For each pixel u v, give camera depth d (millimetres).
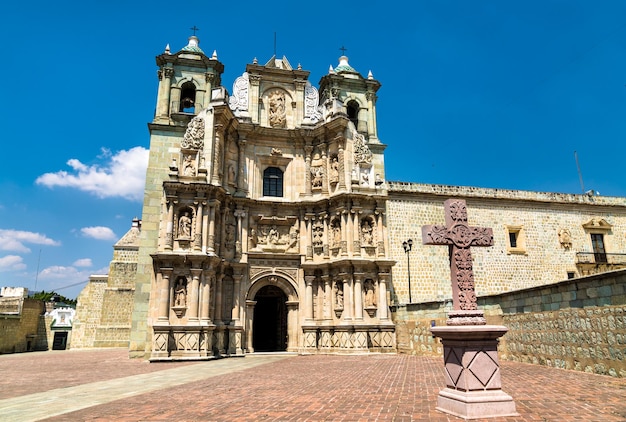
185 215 29859
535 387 12820
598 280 15070
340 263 31422
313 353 31094
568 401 10633
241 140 34125
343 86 39969
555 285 17281
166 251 28641
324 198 33594
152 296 28484
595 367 15078
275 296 35312
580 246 41094
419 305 27906
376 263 31609
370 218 33156
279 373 19156
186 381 16953
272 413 10328
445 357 10352
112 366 24219
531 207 40719
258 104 35438
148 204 32312
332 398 12156
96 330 45562
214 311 29969
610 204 42875
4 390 15289
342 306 31578
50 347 52312
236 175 33750
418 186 37938
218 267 30641
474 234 10961
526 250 39375
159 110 34688
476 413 9148
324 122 35188
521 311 19625
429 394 12250
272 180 35375
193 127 31625
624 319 13875
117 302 46500
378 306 31344
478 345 9727
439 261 36625
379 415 9750
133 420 9898
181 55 36656
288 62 37406
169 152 33531
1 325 44156
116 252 48312
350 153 33938
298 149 35656
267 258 33000
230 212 32812
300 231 34125
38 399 13148
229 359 27578
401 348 29812
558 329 17125
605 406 9953
